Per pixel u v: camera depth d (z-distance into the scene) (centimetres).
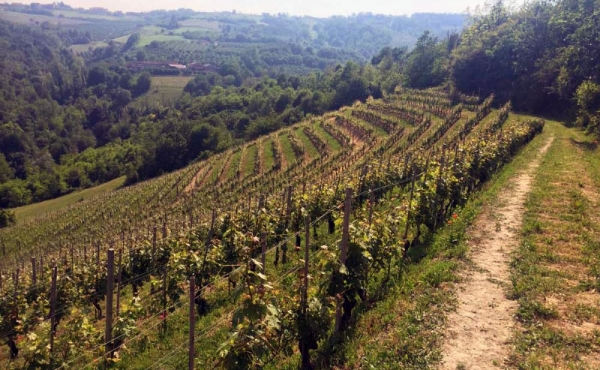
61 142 11856
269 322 754
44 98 14575
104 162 9938
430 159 2534
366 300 1083
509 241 1319
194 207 4303
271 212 2097
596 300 930
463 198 1791
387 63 12294
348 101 9919
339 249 997
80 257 2725
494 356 791
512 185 1986
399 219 1387
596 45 5172
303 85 13038
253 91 13288
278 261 1680
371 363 810
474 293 1019
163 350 1152
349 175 2947
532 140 3441
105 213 5338
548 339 816
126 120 13188
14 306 1526
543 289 988
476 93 7031
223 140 9044
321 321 881
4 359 1459
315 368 871
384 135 5269
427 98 7069
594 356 757
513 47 6681
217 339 1106
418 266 1243
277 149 5691
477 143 2431
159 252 1945
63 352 1129
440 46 9750
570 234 1312
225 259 1617
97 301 1773
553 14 6669
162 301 1506
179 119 11450
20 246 4975
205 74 18050
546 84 5628
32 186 8988
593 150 2850
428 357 796
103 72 16788
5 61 15888
